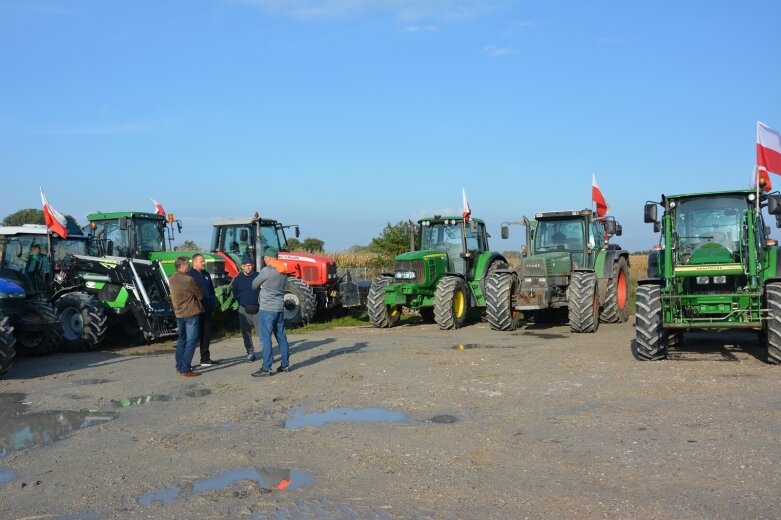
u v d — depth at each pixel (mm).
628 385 7867
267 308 9359
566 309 16047
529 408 6973
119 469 5438
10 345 9414
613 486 4680
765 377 8055
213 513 4457
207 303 10273
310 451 5770
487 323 16312
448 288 14711
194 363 10758
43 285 13648
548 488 4695
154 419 7086
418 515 4320
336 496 4703
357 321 17047
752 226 9375
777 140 10250
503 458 5387
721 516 4109
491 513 4297
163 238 16141
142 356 12023
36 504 4703
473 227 15406
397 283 15297
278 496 4738
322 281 16578
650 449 5438
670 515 4152
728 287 9664
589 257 15227
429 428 6336
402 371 9266
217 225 16641
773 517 4074
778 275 9039
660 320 9422
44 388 8914
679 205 10148
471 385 8195
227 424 6785
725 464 5008
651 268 11906
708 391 7402
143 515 4461
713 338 11945
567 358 9992
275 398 7914
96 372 10180
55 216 13773
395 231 26312
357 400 7652
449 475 5043
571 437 5879
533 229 15664
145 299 12984
